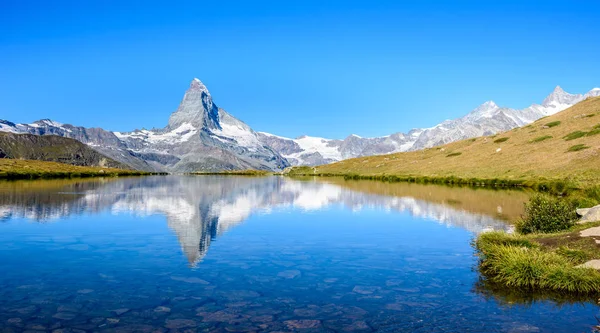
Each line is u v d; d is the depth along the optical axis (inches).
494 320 581.9
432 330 548.7
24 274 787.4
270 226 1397.6
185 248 1031.6
